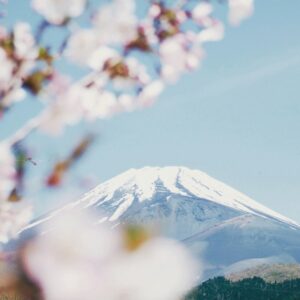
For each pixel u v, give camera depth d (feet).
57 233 13.14
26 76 20.93
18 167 18.25
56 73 21.16
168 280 12.46
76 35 21.21
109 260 13.00
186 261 12.51
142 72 22.00
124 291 12.81
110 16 21.21
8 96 20.47
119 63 21.48
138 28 21.80
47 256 13.01
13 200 18.39
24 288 12.67
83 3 20.99
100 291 13.02
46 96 20.79
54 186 17.46
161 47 22.15
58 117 19.53
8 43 20.94
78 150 17.56
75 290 12.98
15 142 18.72
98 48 21.34
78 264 13.04
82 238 13.10
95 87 21.15
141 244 12.76
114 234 13.09
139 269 12.71
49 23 21.07
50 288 12.87
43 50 21.15
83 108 20.58
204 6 22.74
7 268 12.78
